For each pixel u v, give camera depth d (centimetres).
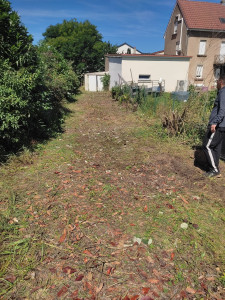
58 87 967
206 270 234
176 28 2642
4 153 481
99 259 244
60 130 736
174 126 643
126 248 259
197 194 372
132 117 945
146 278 224
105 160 503
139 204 340
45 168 449
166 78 1964
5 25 523
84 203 338
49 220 300
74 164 475
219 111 380
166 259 246
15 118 462
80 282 218
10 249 252
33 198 346
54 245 260
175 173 441
